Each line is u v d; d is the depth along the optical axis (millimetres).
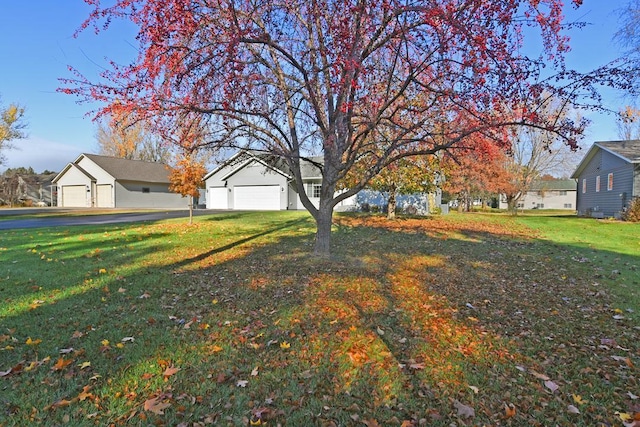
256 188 26516
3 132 30656
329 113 6371
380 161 6355
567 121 5121
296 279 5828
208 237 10281
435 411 2580
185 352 3367
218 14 4828
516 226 15156
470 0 4043
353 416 2504
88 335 3689
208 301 4801
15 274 5938
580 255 8484
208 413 2516
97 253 7781
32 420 2404
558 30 4230
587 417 2549
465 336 3840
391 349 3504
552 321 4309
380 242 9789
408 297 5051
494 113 5297
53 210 24953
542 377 3043
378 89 5945
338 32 4516
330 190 7250
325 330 3910
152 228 12227
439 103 5656
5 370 2992
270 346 3535
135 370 3033
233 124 6652
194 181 13742
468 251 8742
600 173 21750
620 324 4238
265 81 6008
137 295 4988
